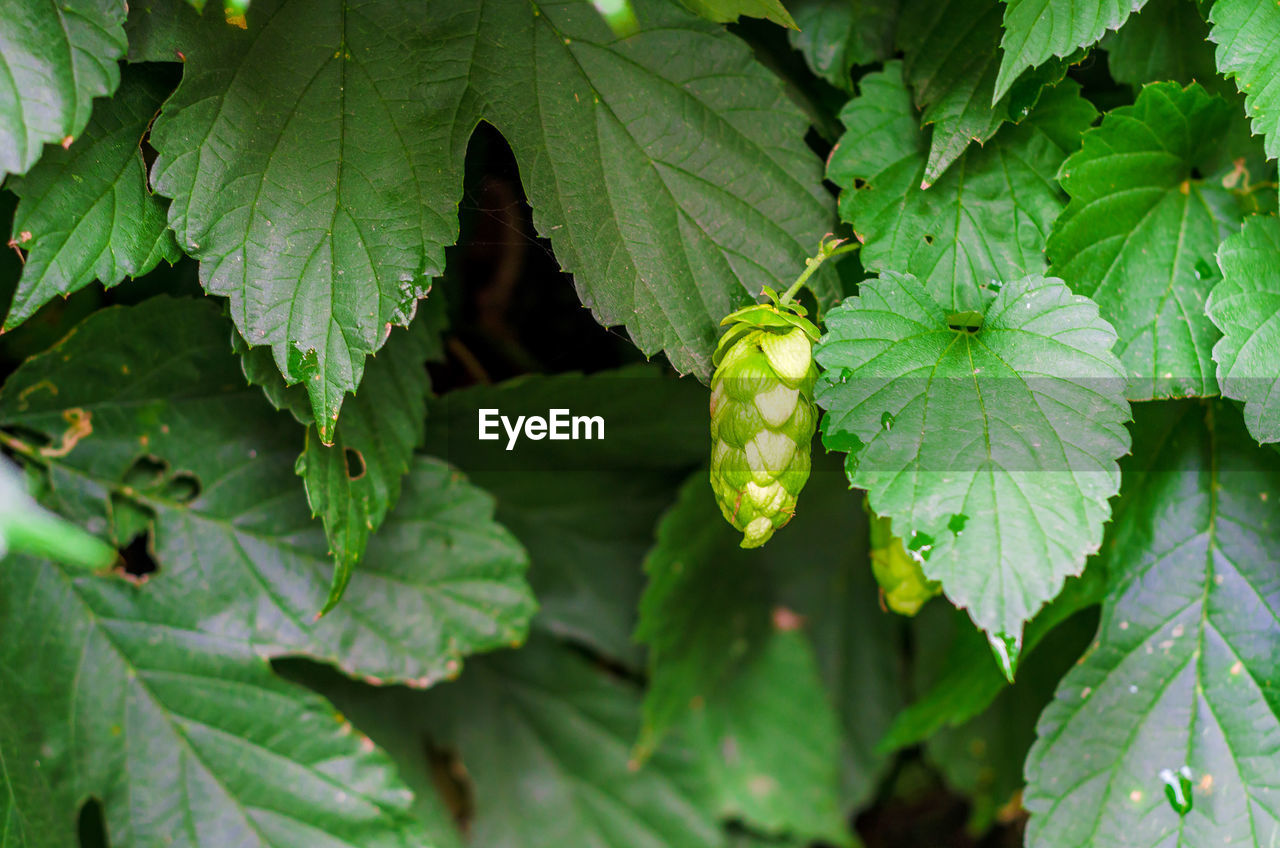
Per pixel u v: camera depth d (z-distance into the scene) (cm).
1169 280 61
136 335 63
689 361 60
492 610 65
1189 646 63
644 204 60
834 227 62
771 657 76
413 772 71
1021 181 61
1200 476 63
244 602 64
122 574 64
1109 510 57
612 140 60
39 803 63
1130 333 61
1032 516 57
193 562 64
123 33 58
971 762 73
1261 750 62
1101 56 64
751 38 65
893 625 76
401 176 59
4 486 53
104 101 60
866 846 87
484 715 73
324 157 59
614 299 60
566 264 60
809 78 65
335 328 59
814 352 59
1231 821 61
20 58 58
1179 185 62
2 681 63
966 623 67
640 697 74
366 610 65
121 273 59
